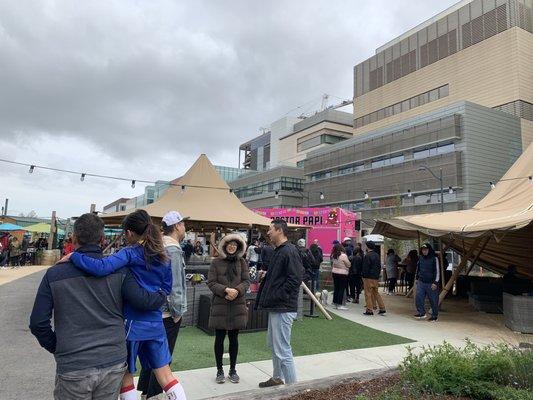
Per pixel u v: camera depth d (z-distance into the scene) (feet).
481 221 35.47
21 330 26.00
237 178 300.61
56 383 8.14
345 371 19.03
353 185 202.90
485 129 153.69
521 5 171.63
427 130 162.50
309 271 39.04
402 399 12.10
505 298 31.99
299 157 305.32
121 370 8.52
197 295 28.89
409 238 53.16
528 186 41.65
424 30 205.98
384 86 227.81
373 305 37.24
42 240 96.12
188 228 46.75
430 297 34.96
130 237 9.98
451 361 13.82
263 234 43.24
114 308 8.60
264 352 22.09
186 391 16.01
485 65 177.27
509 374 13.00
